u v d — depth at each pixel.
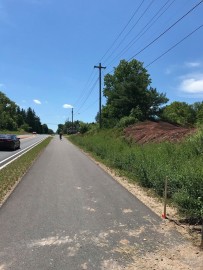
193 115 81.81
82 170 16.67
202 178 8.18
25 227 7.11
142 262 5.40
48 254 5.69
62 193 10.74
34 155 25.16
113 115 54.97
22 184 12.28
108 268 5.17
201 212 7.03
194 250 5.94
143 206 9.10
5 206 8.91
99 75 46.59
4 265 5.25
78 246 6.07
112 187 11.97
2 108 148.50
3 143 31.31
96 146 28.20
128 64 58.47
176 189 9.32
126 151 18.27
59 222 7.50
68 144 46.69
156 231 6.97
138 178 13.00
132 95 53.38
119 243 6.25
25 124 182.50
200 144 12.93
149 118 53.03
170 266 5.27
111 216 8.07
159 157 12.98
